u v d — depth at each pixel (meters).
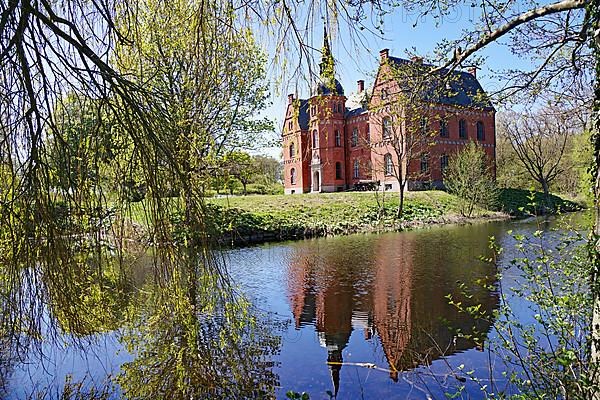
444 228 19.88
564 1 3.90
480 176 23.98
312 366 5.51
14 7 2.71
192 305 4.55
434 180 30.72
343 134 35.41
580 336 3.54
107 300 4.32
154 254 3.90
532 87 5.04
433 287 9.23
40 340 3.70
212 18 3.78
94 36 3.50
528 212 4.28
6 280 3.28
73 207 3.31
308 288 9.53
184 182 3.77
